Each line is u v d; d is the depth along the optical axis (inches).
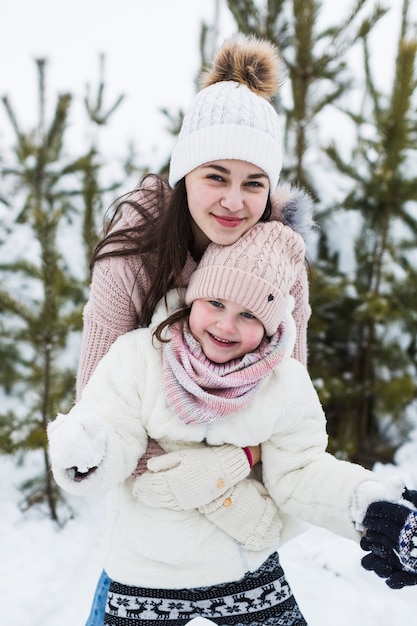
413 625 82.4
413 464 137.7
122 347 54.7
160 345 54.0
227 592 55.4
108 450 46.5
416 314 154.5
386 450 158.7
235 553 53.6
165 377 51.6
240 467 53.2
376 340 159.9
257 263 50.5
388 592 90.4
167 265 54.6
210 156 50.3
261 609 56.6
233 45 56.6
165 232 54.3
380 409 152.9
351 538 49.6
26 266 133.9
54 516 121.9
